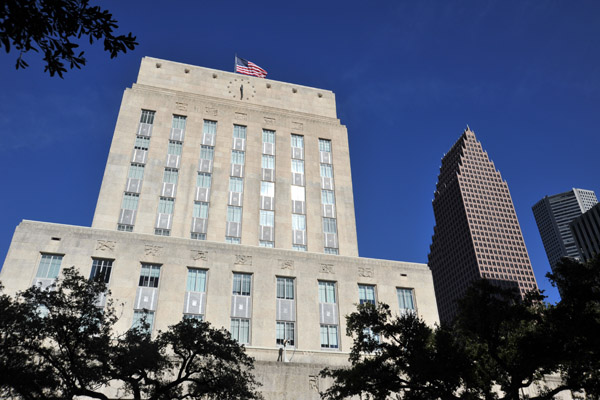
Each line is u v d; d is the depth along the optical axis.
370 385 23.78
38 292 21.75
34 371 19.97
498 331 25.14
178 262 41.28
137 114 56.03
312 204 56.56
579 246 160.62
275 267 43.66
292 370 34.84
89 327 21.92
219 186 53.97
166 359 26.12
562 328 21.16
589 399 23.69
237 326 40.25
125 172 51.56
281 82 66.69
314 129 62.75
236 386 24.66
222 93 62.59
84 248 39.38
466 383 23.08
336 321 43.03
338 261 45.97
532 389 36.88
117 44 10.22
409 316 24.83
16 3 9.26
